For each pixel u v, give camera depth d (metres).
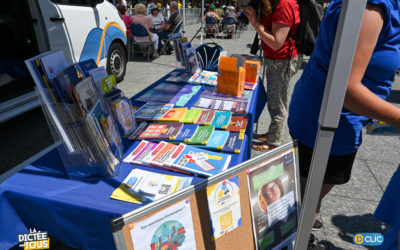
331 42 0.95
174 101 1.91
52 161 1.18
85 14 3.83
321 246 1.65
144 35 6.66
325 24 0.97
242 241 1.03
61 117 0.95
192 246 0.90
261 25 2.05
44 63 0.93
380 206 1.20
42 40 3.20
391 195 1.14
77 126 0.97
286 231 1.17
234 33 11.03
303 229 0.83
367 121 1.14
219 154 1.22
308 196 0.76
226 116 1.61
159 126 1.51
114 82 1.37
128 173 1.11
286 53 2.22
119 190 0.98
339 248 1.70
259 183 1.04
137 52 7.43
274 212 1.11
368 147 2.93
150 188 0.99
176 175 1.09
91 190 1.00
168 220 0.82
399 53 0.92
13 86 3.16
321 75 1.06
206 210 0.91
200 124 1.53
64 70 1.02
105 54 4.41
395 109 0.78
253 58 2.63
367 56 0.76
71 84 1.04
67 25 3.48
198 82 2.36
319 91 1.10
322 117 0.65
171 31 7.50
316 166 0.71
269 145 2.72
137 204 0.92
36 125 3.38
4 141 3.01
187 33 11.76
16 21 3.19
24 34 3.28
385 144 2.99
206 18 10.45
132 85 4.86
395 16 0.81
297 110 1.25
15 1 3.12
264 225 1.08
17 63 3.43
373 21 0.73
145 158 1.18
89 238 0.98
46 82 0.93
